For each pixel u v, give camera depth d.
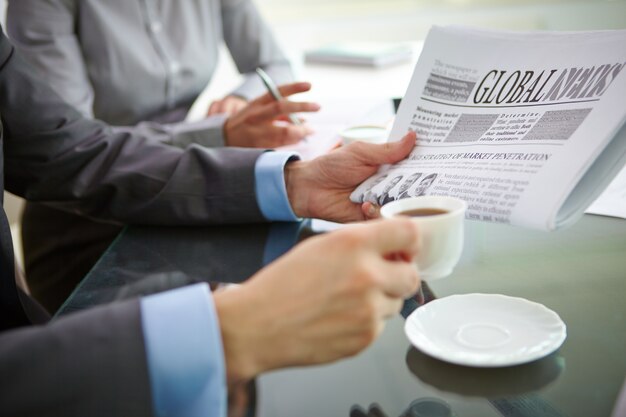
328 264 0.51
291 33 3.20
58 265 1.54
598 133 0.72
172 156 1.02
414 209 0.66
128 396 0.49
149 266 0.83
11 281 0.90
